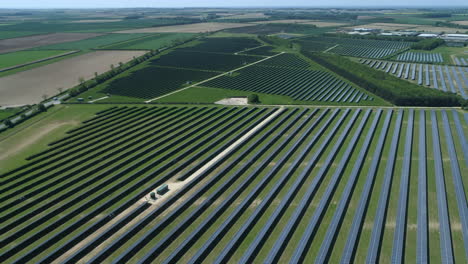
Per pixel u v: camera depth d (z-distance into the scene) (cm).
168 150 8200
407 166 7006
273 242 5081
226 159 7700
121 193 6328
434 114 9888
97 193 6462
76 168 7350
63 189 6569
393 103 11319
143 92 13350
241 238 5141
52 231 5475
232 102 12031
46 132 9212
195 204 6050
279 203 5988
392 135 8600
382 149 7862
